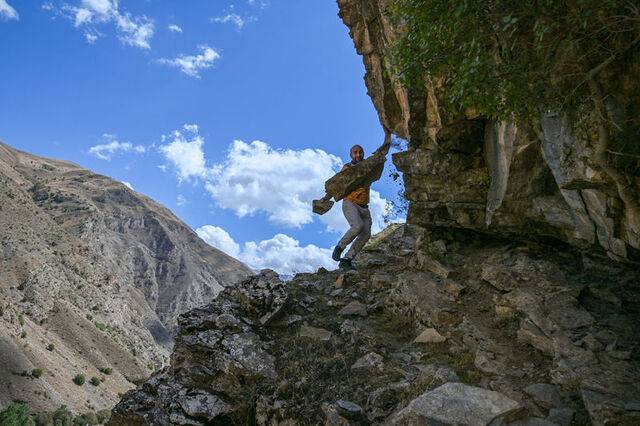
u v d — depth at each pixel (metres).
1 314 178.25
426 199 9.42
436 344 6.95
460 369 6.19
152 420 6.97
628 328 6.20
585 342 5.95
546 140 6.46
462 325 7.09
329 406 5.77
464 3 5.05
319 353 7.13
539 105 5.91
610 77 5.30
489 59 5.43
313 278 10.81
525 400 5.32
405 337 7.53
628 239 5.96
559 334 6.21
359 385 6.19
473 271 8.53
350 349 7.11
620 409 4.56
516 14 5.22
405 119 10.43
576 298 6.92
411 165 9.48
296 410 6.00
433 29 5.69
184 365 7.70
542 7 4.99
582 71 5.35
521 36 5.65
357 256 12.04
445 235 9.82
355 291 9.40
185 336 8.16
